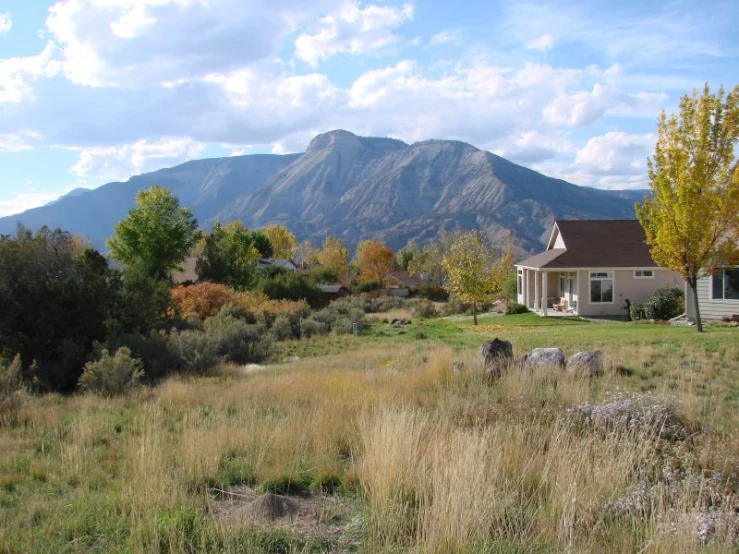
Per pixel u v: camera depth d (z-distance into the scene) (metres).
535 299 36.38
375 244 84.31
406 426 5.96
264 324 29.89
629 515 4.31
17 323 17.02
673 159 18.48
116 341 16.80
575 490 4.38
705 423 7.22
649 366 12.28
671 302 28.77
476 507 4.08
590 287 32.41
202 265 49.47
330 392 9.93
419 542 3.85
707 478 5.07
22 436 8.01
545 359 11.81
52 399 11.83
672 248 18.80
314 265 85.88
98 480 5.64
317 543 4.11
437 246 75.88
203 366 17.28
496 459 5.24
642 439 5.69
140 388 12.58
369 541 3.96
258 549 3.89
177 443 6.85
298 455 6.12
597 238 34.16
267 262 85.94
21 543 4.11
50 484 5.64
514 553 3.75
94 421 8.45
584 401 7.96
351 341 27.33
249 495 5.21
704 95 18.02
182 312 32.25
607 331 21.44
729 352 13.46
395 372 12.69
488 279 31.20
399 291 73.94
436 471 4.73
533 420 6.98
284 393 10.38
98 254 27.12
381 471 4.97
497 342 12.62
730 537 3.75
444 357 12.57
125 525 4.31
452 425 6.50
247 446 6.45
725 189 18.16
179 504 4.62
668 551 3.60
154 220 56.62
